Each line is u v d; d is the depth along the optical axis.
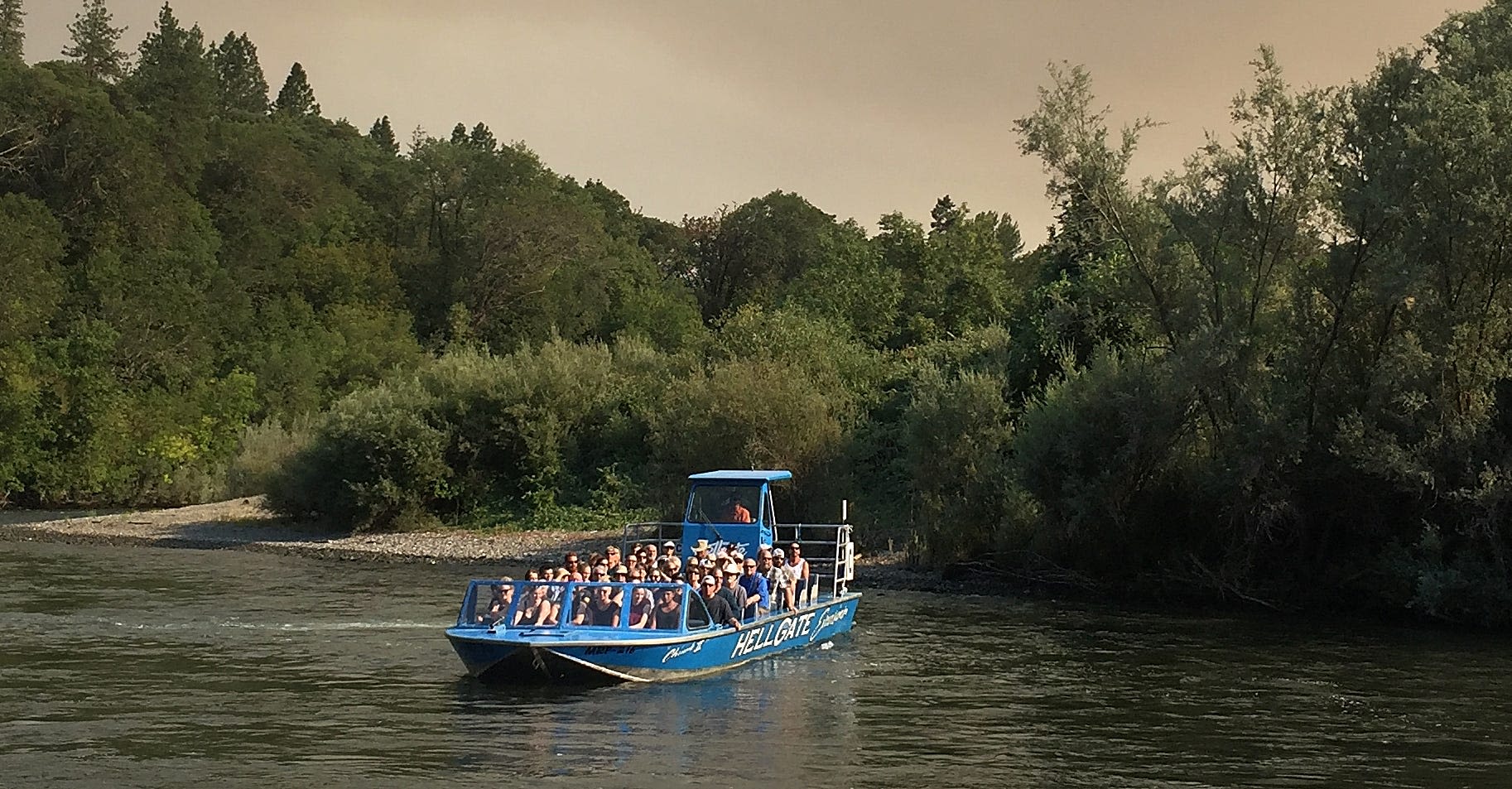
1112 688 19.30
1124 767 14.54
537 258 88.38
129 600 27.98
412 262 92.56
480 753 14.74
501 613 19.33
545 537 41.38
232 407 66.88
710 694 18.42
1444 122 26.61
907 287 63.47
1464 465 26.55
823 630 23.66
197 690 18.28
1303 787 13.85
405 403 45.75
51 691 18.14
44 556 37.84
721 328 50.97
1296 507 29.09
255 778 13.64
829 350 47.22
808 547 35.31
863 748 15.29
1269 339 30.59
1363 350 29.22
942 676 20.12
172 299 69.25
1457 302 27.36
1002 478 33.72
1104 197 31.59
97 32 108.25
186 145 82.69
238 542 42.16
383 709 17.06
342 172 111.25
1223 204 30.02
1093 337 38.69
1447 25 29.25
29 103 72.56
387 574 34.28
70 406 59.59
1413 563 26.80
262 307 81.25
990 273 61.81
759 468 38.47
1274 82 30.14
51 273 66.44
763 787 13.47
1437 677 20.47
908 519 38.56
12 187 73.19
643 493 43.00
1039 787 13.66
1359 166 28.62
